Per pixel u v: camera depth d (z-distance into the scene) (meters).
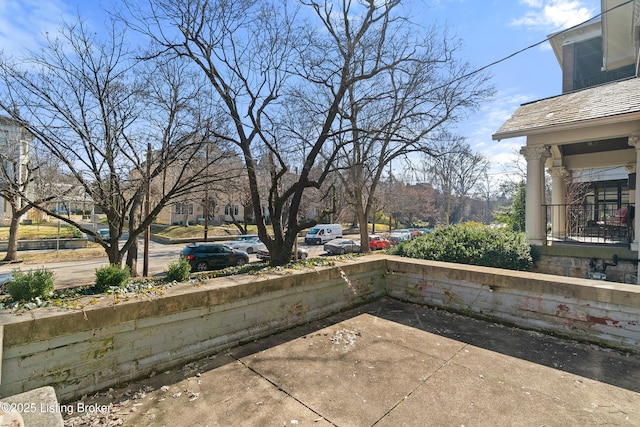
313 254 21.00
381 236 23.98
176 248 23.27
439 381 2.72
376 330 3.91
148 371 2.81
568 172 11.02
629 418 2.24
